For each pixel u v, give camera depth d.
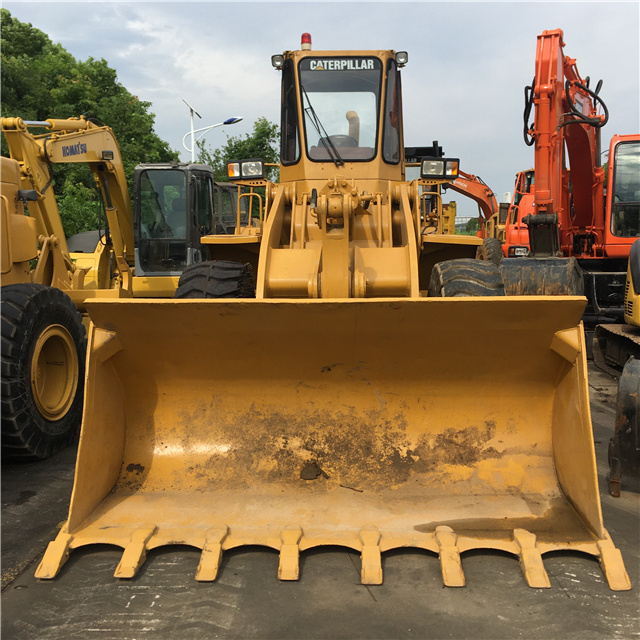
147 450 3.91
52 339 5.32
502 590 3.07
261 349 3.74
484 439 3.82
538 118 8.05
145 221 9.67
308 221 5.43
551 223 8.30
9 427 4.69
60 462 5.13
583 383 3.41
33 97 28.02
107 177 8.70
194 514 3.52
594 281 10.09
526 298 3.34
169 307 3.48
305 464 3.81
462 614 2.89
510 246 14.25
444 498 3.60
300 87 5.81
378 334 3.60
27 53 35.16
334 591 3.08
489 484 3.67
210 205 10.18
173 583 3.14
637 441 4.07
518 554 3.17
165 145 34.44
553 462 3.74
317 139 5.77
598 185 10.53
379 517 3.46
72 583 3.14
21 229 5.55
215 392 3.94
